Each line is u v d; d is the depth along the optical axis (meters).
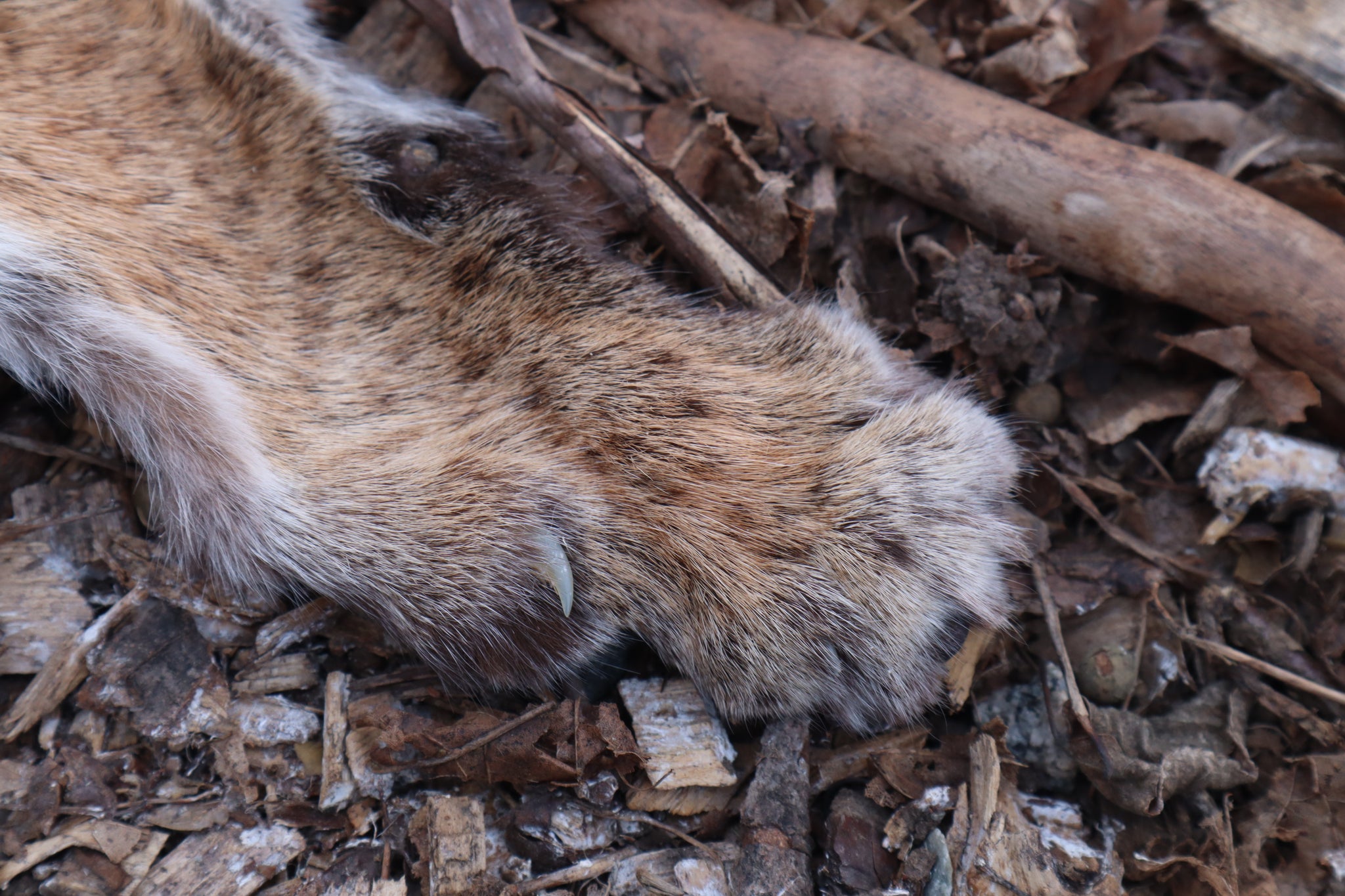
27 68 0.73
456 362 0.74
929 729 0.74
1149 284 0.75
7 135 0.73
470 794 0.74
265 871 0.74
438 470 0.73
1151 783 0.74
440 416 0.74
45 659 0.74
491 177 0.75
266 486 0.73
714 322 0.74
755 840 0.73
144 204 0.74
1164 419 0.76
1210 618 0.75
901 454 0.74
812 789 0.74
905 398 0.74
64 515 0.75
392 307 0.75
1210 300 0.75
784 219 0.76
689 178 0.77
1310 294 0.74
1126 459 0.76
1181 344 0.76
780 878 0.73
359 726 0.74
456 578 0.73
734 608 0.73
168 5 0.74
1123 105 0.77
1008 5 0.77
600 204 0.76
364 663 0.75
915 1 0.77
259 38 0.75
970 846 0.73
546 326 0.74
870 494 0.73
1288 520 0.75
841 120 0.76
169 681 0.74
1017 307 0.76
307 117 0.75
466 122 0.76
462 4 0.76
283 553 0.73
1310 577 0.75
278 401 0.74
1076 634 0.75
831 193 0.76
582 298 0.74
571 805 0.74
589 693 0.74
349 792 0.74
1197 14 0.77
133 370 0.73
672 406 0.74
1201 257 0.75
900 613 0.73
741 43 0.77
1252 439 0.75
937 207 0.76
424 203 0.75
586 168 0.76
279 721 0.74
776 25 0.77
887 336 0.76
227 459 0.73
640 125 0.77
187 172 0.74
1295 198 0.76
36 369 0.74
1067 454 0.76
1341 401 0.75
